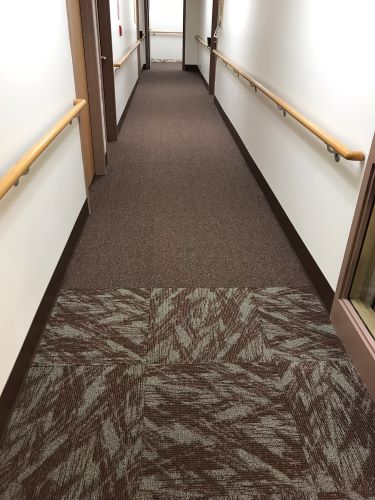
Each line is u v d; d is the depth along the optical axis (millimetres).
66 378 1369
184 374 1403
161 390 1341
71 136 2059
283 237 2311
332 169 1665
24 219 1378
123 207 2596
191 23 7852
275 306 1747
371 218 1401
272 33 2580
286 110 2094
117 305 1720
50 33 1734
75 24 2393
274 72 2547
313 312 1720
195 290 1832
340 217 1603
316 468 1122
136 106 5324
